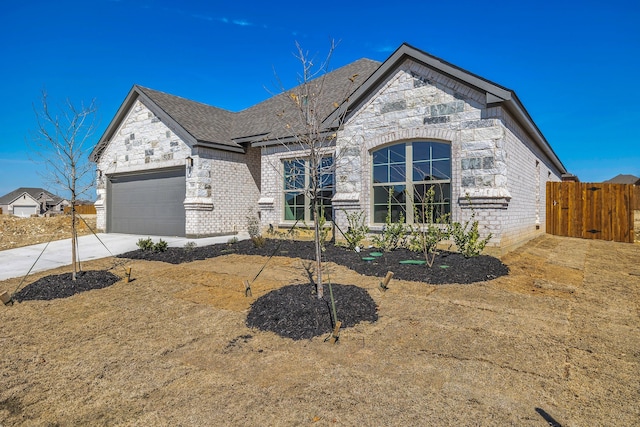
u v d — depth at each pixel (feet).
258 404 10.38
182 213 48.52
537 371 11.62
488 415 9.50
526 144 38.47
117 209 55.98
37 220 60.13
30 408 10.68
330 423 9.39
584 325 15.16
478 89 29.04
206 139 46.62
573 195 47.93
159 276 25.71
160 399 10.92
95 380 12.19
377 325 15.52
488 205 28.68
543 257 29.63
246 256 32.12
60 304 20.22
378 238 31.76
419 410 9.78
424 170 32.24
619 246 38.93
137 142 52.65
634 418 9.29
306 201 41.55
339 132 36.40
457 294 19.06
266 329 15.64
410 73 32.42
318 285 17.58
